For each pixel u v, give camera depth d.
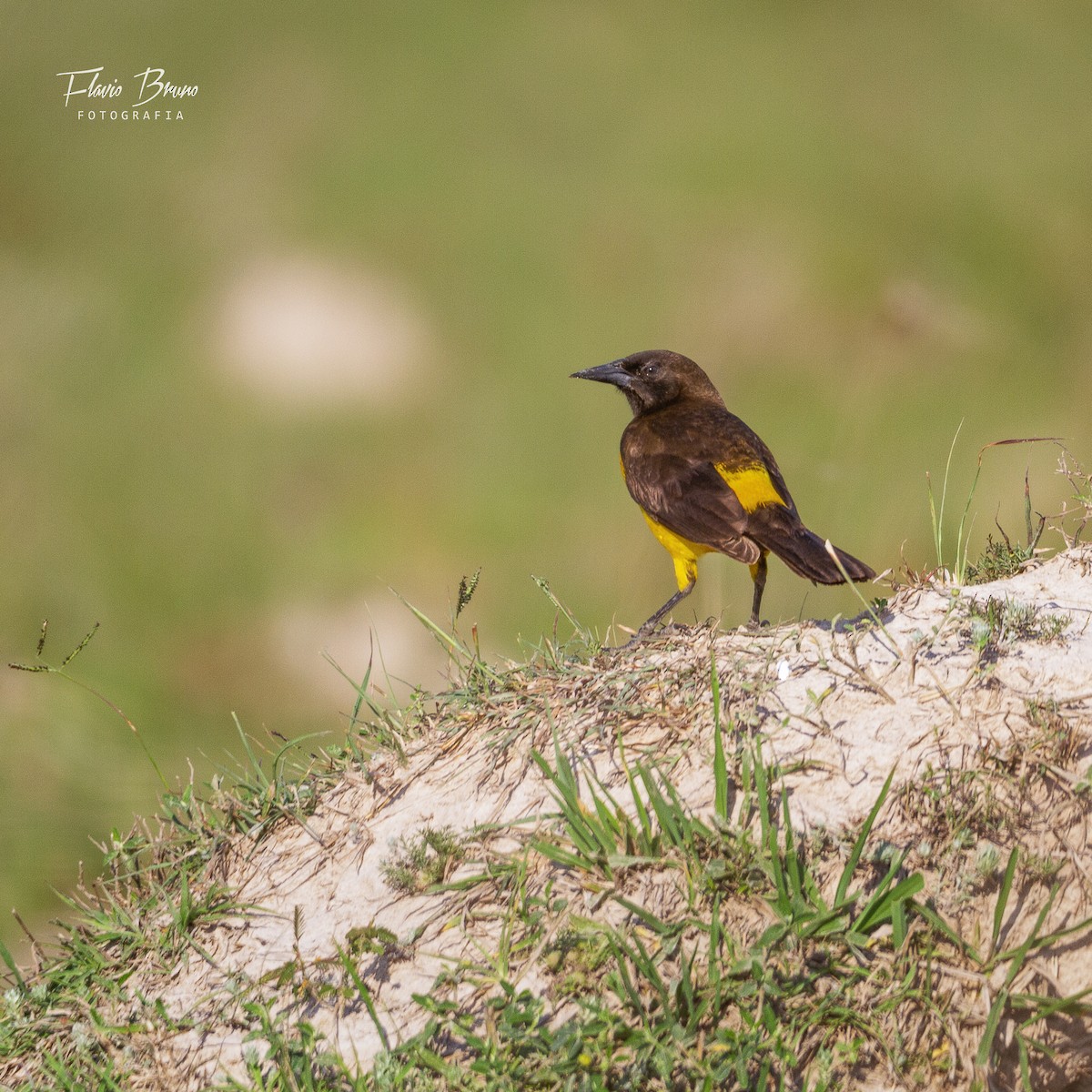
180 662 13.66
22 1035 5.67
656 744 5.84
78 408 18.86
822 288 21.12
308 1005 5.37
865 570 7.11
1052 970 4.98
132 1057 5.43
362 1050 5.14
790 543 7.59
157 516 16.47
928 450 16.59
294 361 19.81
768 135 26.61
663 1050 4.68
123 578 15.22
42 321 20.98
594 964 5.02
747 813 5.30
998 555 7.41
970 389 18.30
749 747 5.61
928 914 4.96
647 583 14.51
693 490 8.00
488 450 17.44
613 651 6.82
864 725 5.68
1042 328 20.08
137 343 20.25
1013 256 21.84
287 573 15.34
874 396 18.08
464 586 6.96
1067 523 9.32
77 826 10.59
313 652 13.88
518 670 6.69
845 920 4.98
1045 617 6.21
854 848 5.08
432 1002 5.07
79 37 29.47
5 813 10.56
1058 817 5.28
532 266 21.78
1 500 16.47
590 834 5.35
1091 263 21.78
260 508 16.53
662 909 5.16
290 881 6.02
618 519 15.88
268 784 6.57
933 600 6.54
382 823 6.08
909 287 20.84
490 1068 4.77
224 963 5.74
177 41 30.16
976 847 5.18
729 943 5.00
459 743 6.38
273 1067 5.21
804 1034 4.84
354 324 20.34
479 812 5.90
